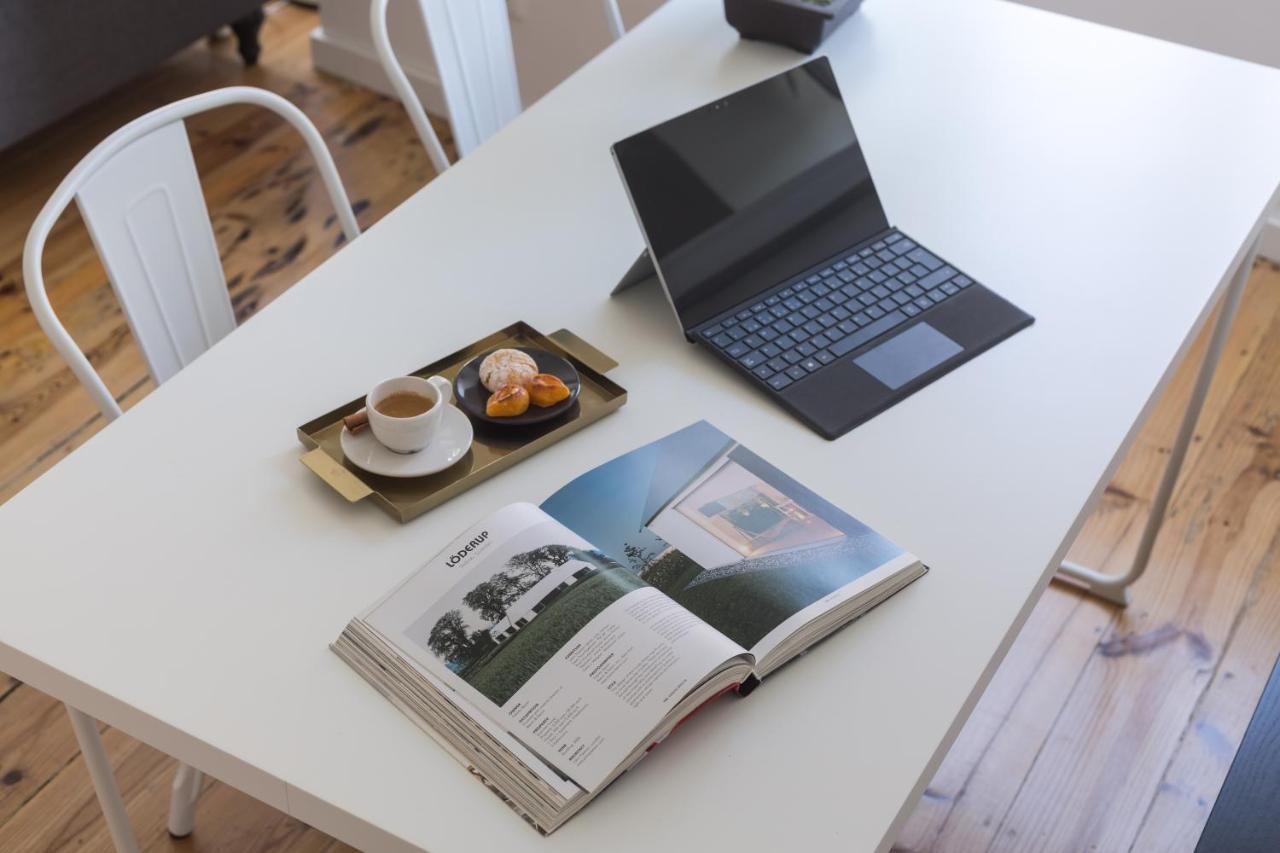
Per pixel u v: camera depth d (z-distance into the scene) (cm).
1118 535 218
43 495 115
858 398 127
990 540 115
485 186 158
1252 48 260
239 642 103
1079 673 198
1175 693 195
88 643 102
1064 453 124
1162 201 157
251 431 122
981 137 168
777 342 133
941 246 149
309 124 159
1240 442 235
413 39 320
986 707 192
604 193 158
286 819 175
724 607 104
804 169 144
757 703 100
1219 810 110
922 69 182
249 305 263
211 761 97
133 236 144
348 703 99
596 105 176
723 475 119
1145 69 183
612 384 127
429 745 96
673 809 93
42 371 243
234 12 313
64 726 185
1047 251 149
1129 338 137
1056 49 188
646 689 95
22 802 175
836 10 186
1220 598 209
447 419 122
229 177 298
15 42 257
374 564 110
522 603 102
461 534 109
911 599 109
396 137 317
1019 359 134
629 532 112
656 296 141
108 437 121
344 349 133
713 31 195
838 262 143
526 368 124
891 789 95
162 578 108
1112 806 181
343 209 165
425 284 142
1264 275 274
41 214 132
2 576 107
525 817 91
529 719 95
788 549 111
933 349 134
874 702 101
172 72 333
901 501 118
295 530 112
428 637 101
